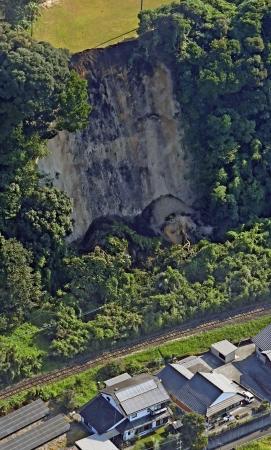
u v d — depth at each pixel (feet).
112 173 250.16
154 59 255.91
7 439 188.34
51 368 210.38
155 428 194.59
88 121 244.63
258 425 196.65
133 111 253.65
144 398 192.75
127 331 221.46
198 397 197.77
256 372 216.54
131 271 238.48
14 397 200.64
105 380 208.13
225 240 253.03
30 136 229.45
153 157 256.52
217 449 189.67
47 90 222.07
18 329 217.56
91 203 246.27
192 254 245.04
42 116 229.86
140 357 216.95
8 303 217.77
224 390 197.77
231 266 240.94
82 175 244.63
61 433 190.19
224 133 256.11
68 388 205.67
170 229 253.24
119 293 230.27
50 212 229.66
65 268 232.73
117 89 251.80
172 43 254.27
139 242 245.45
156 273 239.71
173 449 187.11
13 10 249.14
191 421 184.75
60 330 216.33
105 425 189.78
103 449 182.70
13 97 220.02
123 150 252.01
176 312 227.81
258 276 242.37
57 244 231.30
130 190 253.03
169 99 257.75
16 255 218.18
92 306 227.81
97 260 233.14
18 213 227.20
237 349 224.53
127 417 189.57
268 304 239.71
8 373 204.54
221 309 234.58
